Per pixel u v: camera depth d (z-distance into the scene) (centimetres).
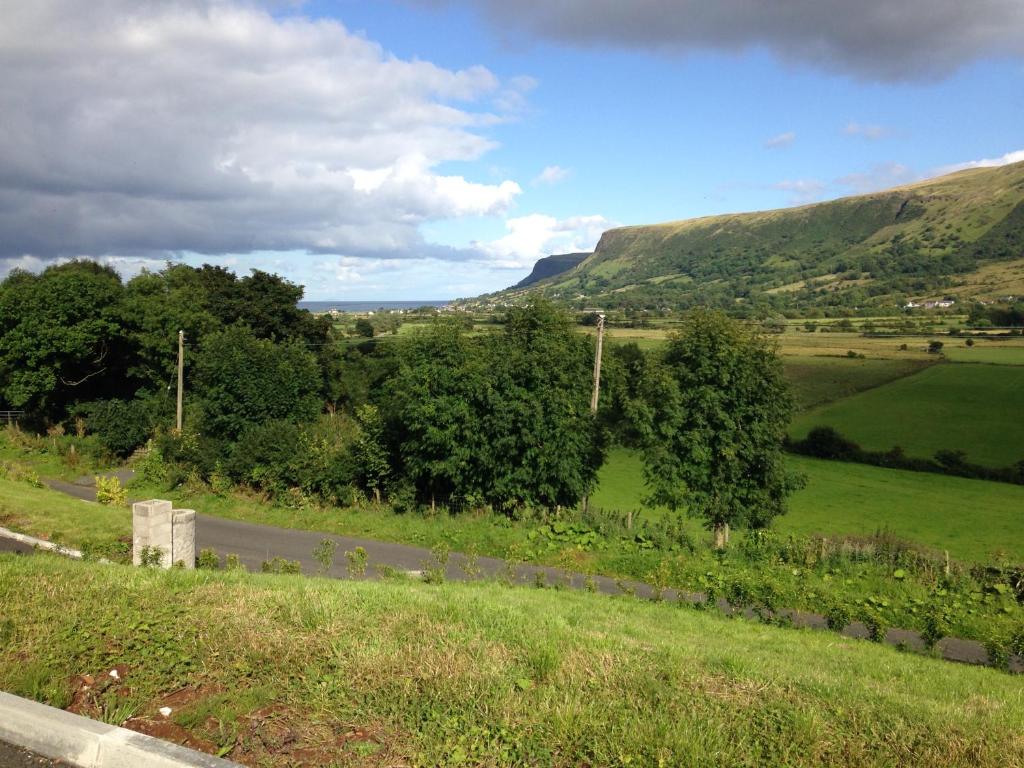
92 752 394
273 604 676
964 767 455
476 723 458
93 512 1894
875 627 1416
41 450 4081
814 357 9056
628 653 635
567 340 2872
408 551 2205
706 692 542
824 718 514
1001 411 6100
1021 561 2931
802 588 1789
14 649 531
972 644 1559
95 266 6800
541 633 661
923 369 7931
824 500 4128
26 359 4572
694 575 1872
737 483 2464
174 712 458
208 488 3036
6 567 754
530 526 2453
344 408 5791
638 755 432
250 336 3606
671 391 2444
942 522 3662
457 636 614
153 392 5259
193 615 620
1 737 421
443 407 2714
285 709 469
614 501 3697
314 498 2875
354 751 420
